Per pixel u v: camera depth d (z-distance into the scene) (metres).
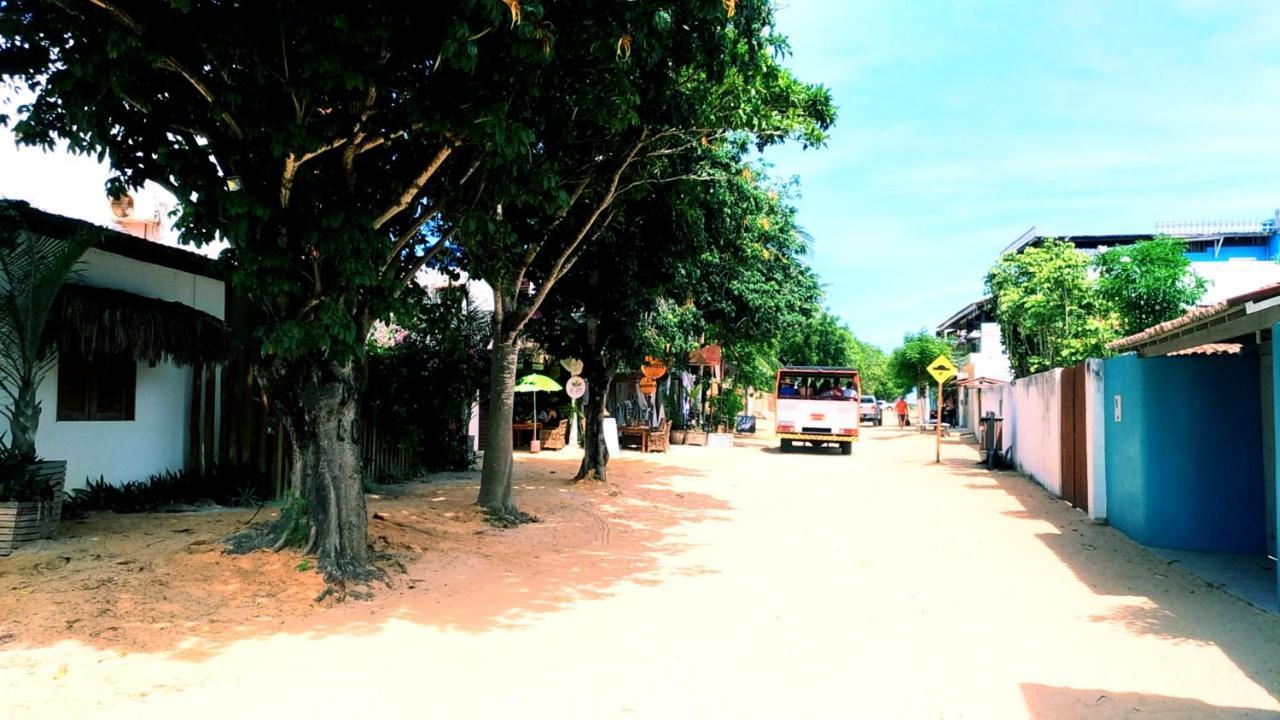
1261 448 9.42
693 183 12.03
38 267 8.02
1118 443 11.05
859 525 11.64
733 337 25.33
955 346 48.44
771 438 37.69
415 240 10.24
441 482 15.16
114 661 5.18
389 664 5.40
